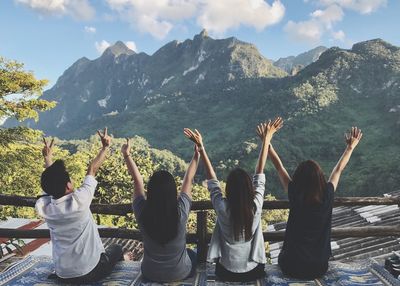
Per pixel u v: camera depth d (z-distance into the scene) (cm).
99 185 2152
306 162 376
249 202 362
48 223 371
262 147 405
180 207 370
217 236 392
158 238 355
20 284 397
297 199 372
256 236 387
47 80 1780
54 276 405
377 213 1057
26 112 1761
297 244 384
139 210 364
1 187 1742
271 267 434
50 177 365
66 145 12038
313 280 399
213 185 388
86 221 377
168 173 358
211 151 15425
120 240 939
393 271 427
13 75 1708
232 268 384
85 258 377
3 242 584
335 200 453
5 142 1734
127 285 389
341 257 813
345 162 405
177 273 381
